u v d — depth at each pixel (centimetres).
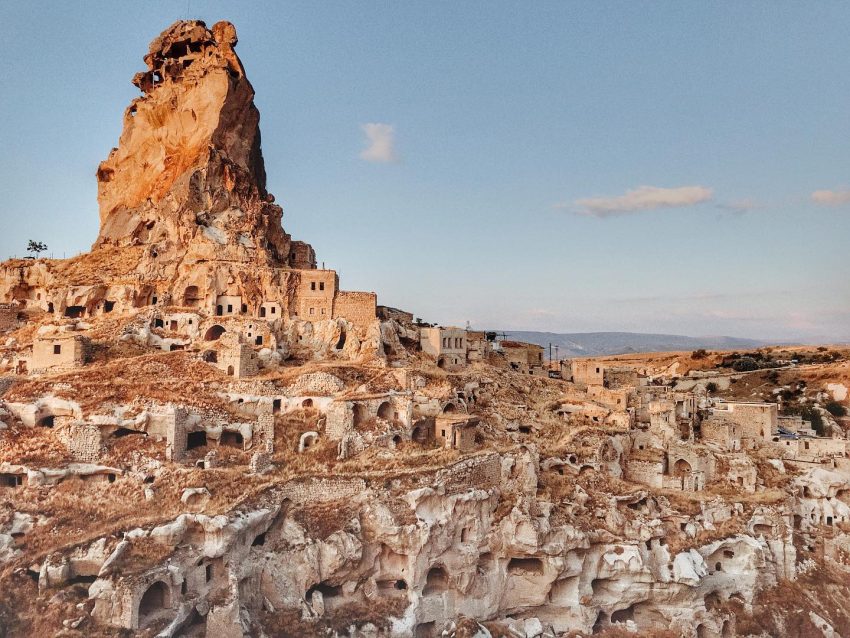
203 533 6025
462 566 7131
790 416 12988
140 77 12850
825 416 13538
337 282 11081
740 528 8488
